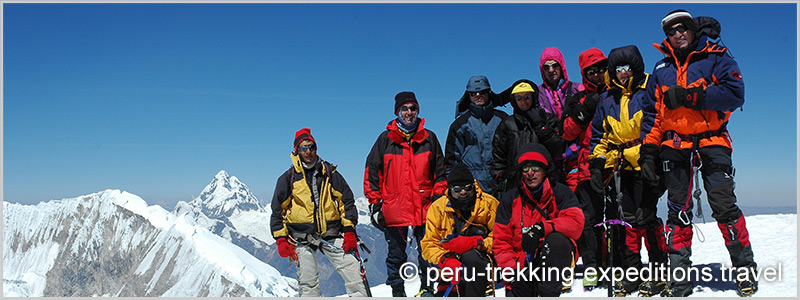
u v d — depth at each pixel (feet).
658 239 18.75
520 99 21.71
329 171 22.40
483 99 23.41
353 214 22.50
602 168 19.44
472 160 23.50
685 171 17.33
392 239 23.75
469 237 18.11
